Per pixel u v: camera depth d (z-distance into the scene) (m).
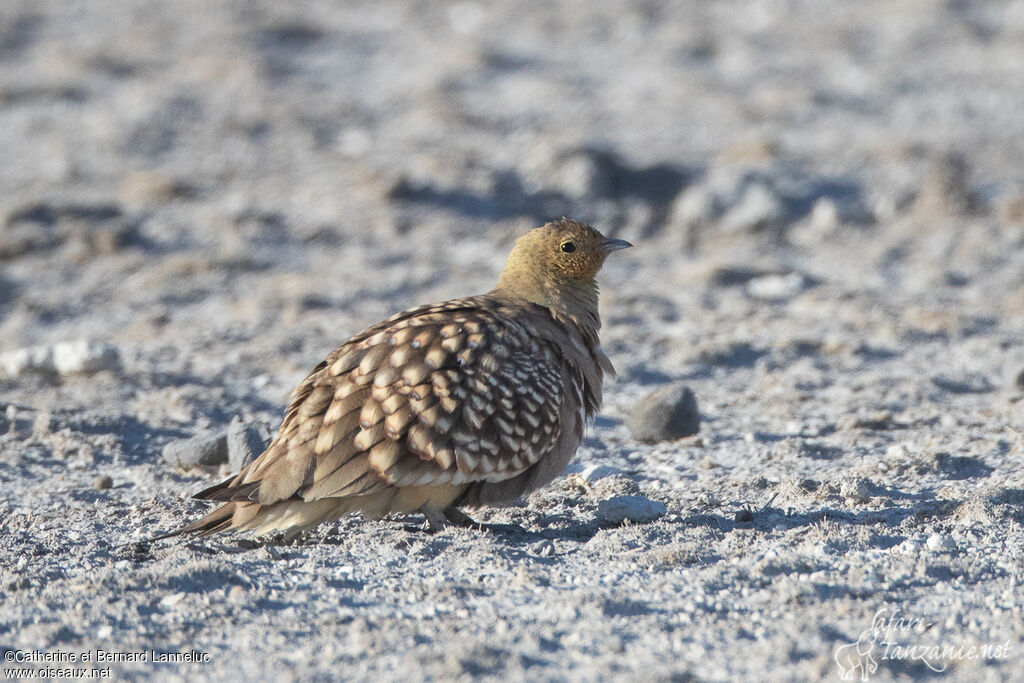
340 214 25.56
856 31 42.59
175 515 10.02
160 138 31.14
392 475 8.38
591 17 44.81
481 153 29.55
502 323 9.08
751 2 46.84
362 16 45.09
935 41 41.06
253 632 7.02
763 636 6.86
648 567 8.29
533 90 36.19
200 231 24.61
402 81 37.41
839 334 17.81
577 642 6.79
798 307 19.97
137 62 38.09
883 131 32.34
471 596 7.73
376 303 20.38
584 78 38.03
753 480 10.69
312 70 38.66
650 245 24.75
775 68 38.84
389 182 26.64
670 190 27.47
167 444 12.41
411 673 6.28
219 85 35.94
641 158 29.55
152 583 7.91
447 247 24.16
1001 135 31.98
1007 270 22.05
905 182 27.52
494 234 24.83
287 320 19.25
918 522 9.34
